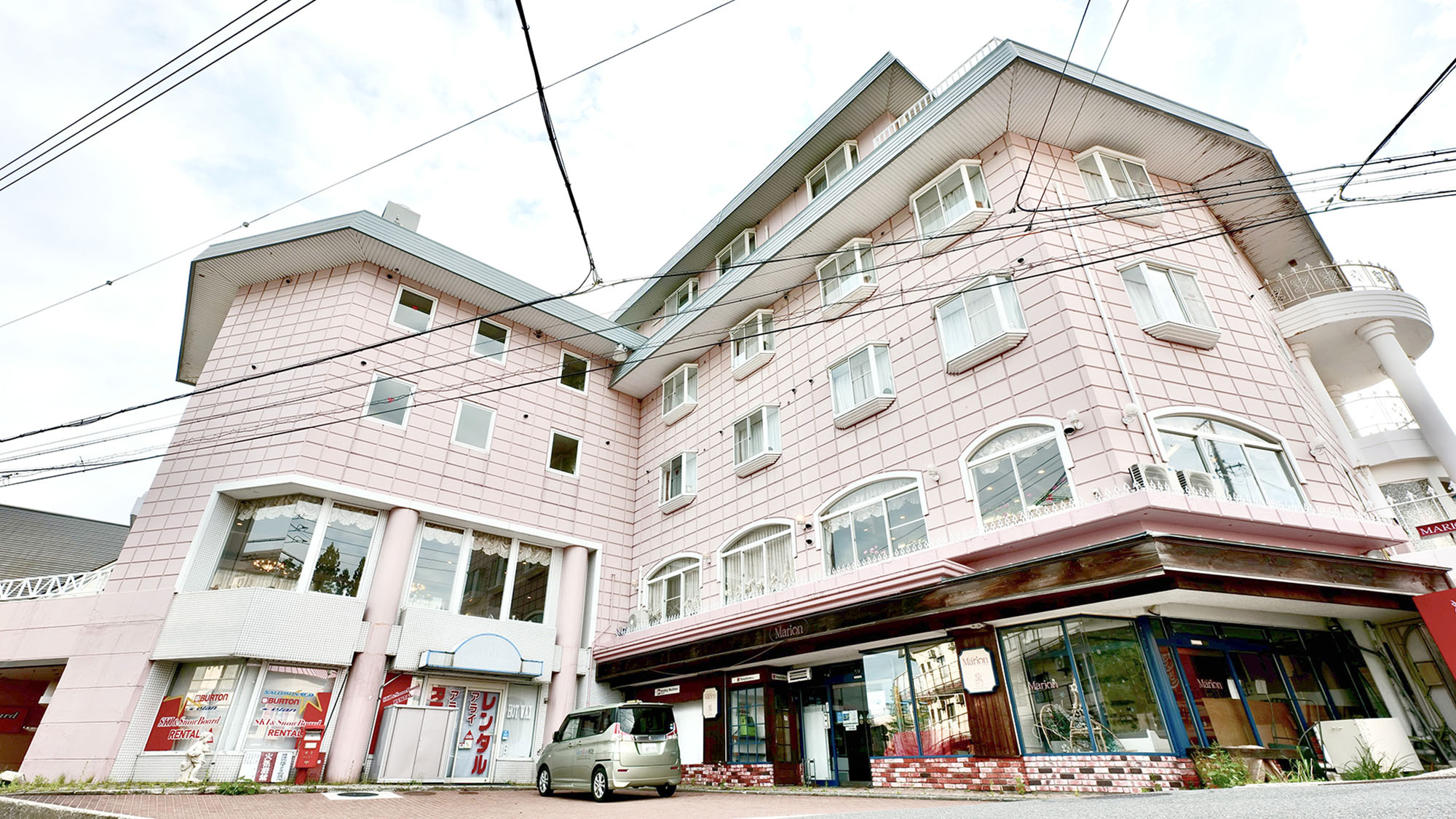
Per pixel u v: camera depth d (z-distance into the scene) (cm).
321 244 1599
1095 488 948
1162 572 777
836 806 820
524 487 1717
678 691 1491
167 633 1232
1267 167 1348
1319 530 924
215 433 1452
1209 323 1167
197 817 788
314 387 1475
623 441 2017
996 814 511
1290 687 938
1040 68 1163
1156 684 857
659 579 1745
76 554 1775
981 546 1005
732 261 2044
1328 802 430
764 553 1455
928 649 1055
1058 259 1123
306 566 1341
